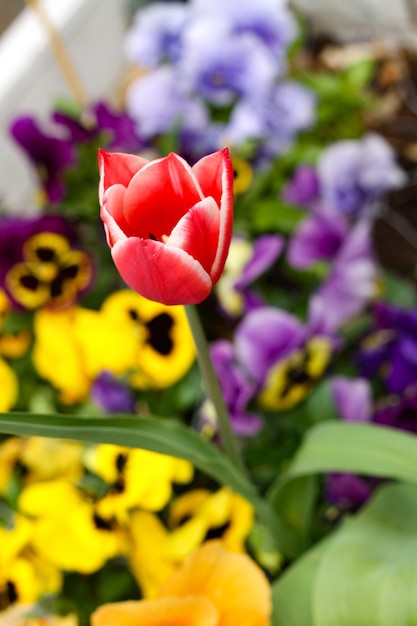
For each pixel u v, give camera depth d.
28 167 0.92
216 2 0.84
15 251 0.72
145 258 0.47
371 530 0.60
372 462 0.58
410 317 0.68
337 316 0.73
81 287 0.73
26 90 0.89
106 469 0.62
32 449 0.63
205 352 0.53
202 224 0.47
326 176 0.80
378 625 0.56
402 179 0.89
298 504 0.63
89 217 0.77
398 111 0.96
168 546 0.62
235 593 0.58
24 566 0.62
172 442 0.54
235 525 0.63
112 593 0.64
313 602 0.58
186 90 0.82
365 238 0.72
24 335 0.73
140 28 0.85
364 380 0.71
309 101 0.83
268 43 0.84
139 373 0.68
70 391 0.68
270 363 0.67
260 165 0.83
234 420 0.67
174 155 0.47
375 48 1.01
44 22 0.85
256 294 0.74
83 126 0.78
